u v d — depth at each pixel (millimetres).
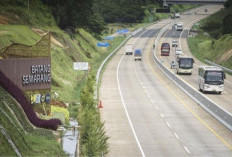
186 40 197250
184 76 101000
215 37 197500
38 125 39875
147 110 60531
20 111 38062
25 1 106875
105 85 83812
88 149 34938
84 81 80938
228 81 95438
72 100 61469
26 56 45062
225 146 42562
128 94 73875
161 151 40812
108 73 103500
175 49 166500
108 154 39781
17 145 30453
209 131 48812
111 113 58375
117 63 128000
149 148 41875
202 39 197875
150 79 93938
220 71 75812
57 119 43312
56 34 100688
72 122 48375
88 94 52812
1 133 29219
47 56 45750
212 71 75562
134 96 71938
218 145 42938
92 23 166500
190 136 46500
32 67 44000
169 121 53781
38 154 31625
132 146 42531
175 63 118000
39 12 109688
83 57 112750
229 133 47969
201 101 64250
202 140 44875
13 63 42125
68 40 106625
